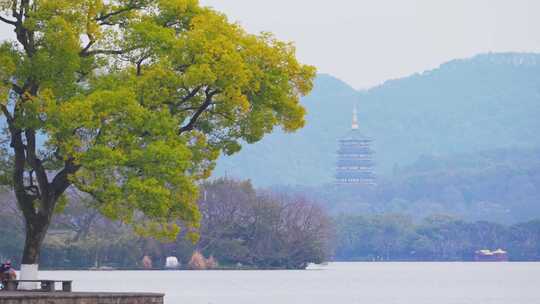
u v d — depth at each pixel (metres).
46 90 136.38
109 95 135.25
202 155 149.38
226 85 143.62
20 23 141.38
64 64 138.25
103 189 138.38
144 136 140.38
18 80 141.00
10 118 141.38
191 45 142.38
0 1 139.75
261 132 152.50
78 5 140.25
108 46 145.12
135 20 147.00
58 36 137.12
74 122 134.12
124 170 138.75
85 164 135.88
